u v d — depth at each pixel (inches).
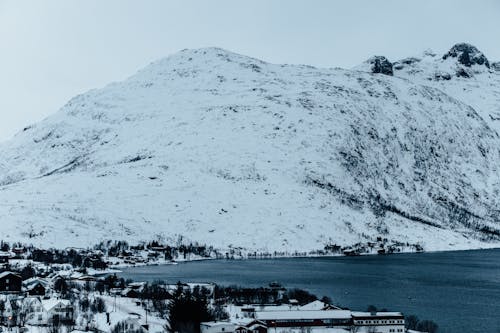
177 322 7509.8
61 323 7273.6
